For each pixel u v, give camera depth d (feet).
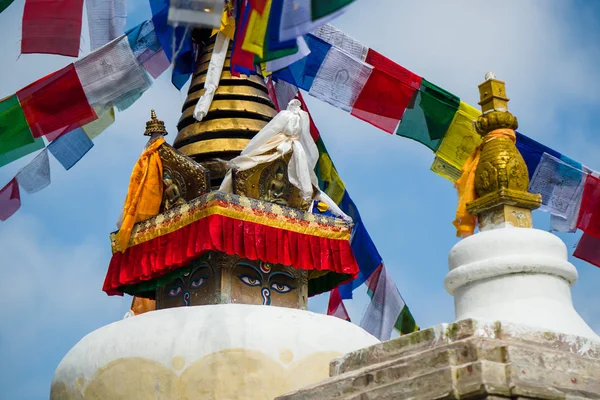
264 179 46.85
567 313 34.81
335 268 46.93
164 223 46.44
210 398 41.39
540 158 50.42
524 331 32.24
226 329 42.27
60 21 43.83
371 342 45.21
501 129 38.50
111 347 43.80
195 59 51.19
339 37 49.78
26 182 49.16
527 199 36.60
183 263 45.44
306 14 33.47
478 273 35.45
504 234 35.76
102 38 45.01
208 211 44.78
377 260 56.70
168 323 43.52
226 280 45.70
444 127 50.55
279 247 45.78
